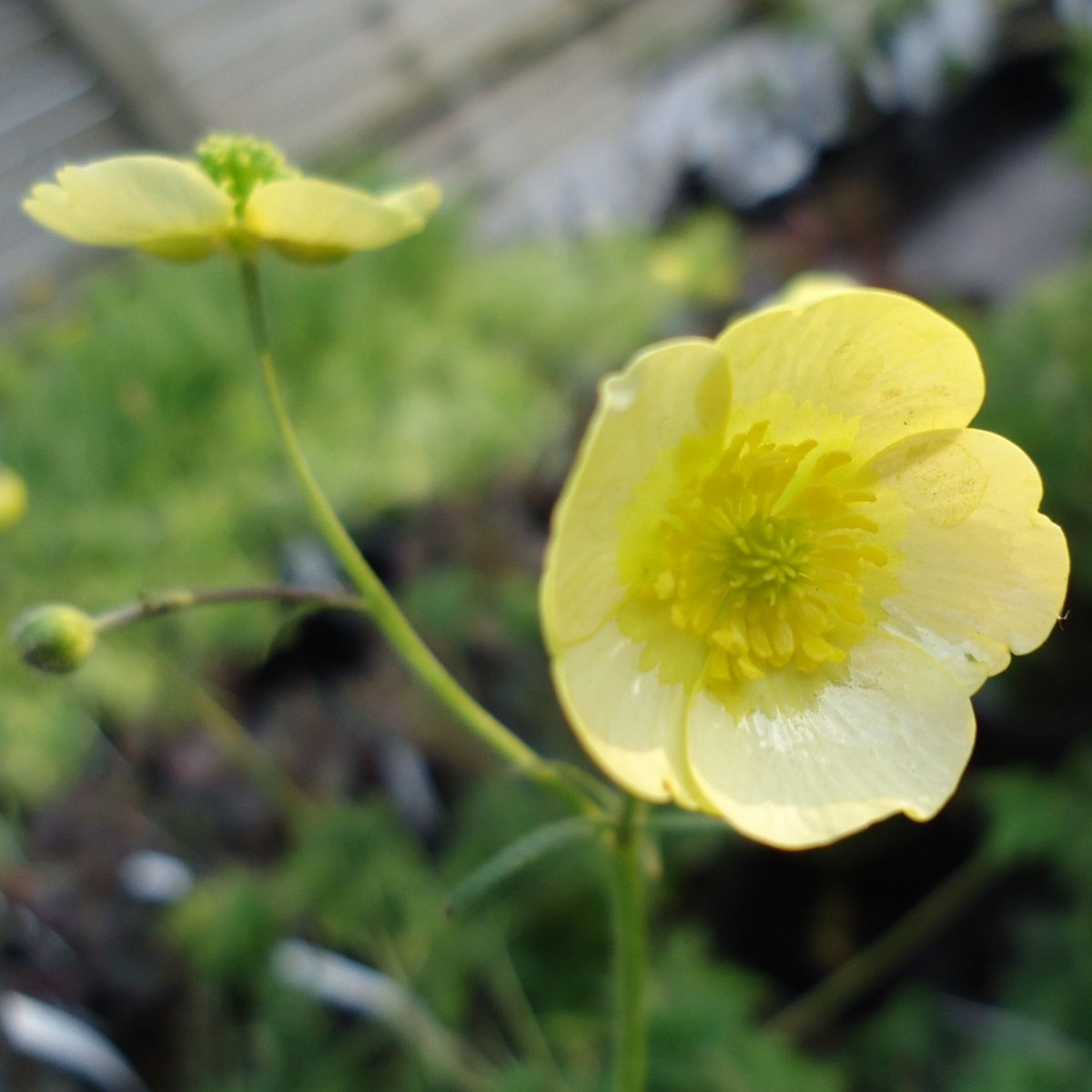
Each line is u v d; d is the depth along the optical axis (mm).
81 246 335
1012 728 195
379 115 374
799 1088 141
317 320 247
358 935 159
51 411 232
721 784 79
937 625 83
